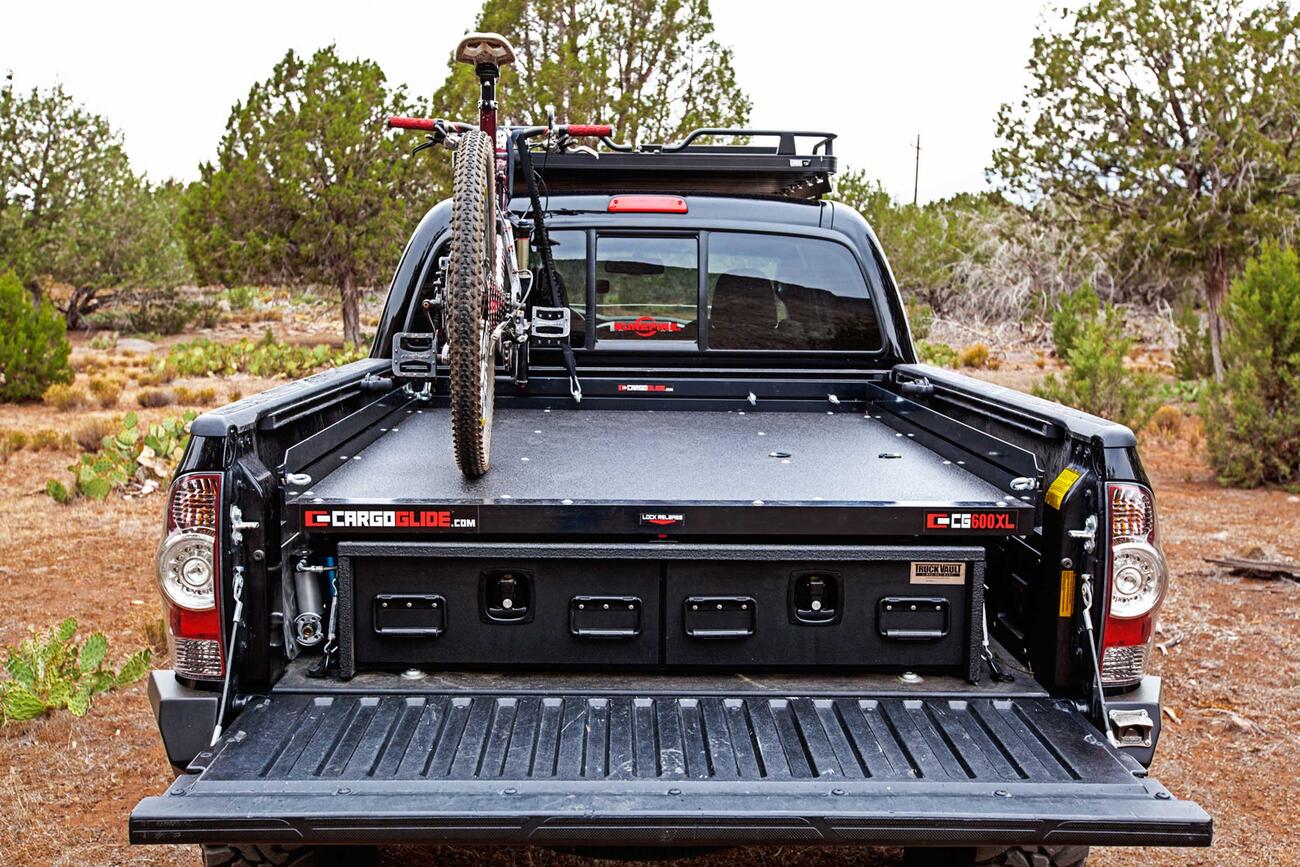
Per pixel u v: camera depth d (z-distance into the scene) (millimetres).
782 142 4723
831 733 2523
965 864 2746
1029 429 2920
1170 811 2197
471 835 2168
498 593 2732
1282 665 5902
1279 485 11844
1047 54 19422
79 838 4043
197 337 34781
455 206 3150
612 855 2754
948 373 3803
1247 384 11766
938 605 2736
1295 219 17469
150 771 4668
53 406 18219
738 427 4047
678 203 4359
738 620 2734
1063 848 2668
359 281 29609
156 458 11492
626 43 22016
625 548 2668
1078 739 2492
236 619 2531
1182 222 18062
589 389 4402
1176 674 5777
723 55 22453
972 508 2646
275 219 28703
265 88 28812
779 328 4406
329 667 2754
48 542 8922
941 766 2381
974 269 33031
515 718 2564
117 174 33781
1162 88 18172
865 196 33312
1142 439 15297
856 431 3980
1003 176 20297
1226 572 7848
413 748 2418
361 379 3748
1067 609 2654
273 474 2725
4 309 18641
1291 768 4645
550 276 4207
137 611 7016
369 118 28406
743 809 2189
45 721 5184
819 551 2674
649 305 4383
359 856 3078
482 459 3074
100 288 34219
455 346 3010
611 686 2709
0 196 31828
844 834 2186
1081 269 27094
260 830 2137
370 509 2607
